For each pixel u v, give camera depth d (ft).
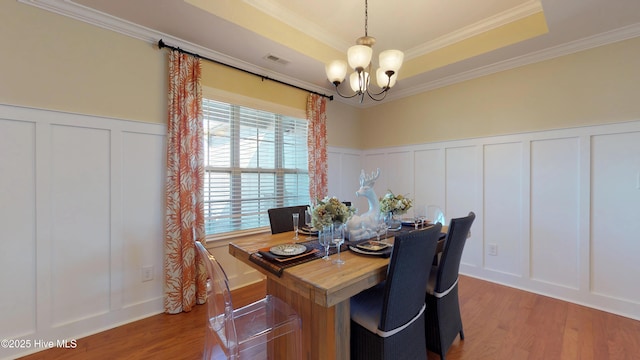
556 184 8.96
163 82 8.09
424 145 12.41
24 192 6.10
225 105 9.65
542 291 9.21
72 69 6.66
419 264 4.73
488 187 10.46
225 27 7.63
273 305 5.53
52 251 6.43
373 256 5.39
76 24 6.72
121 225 7.39
